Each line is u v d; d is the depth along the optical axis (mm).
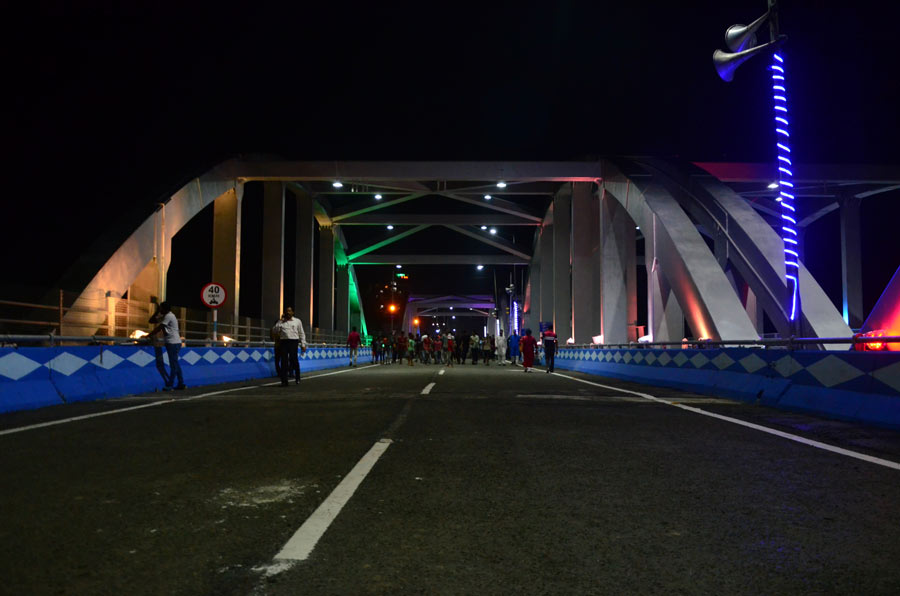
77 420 8461
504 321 79688
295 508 4176
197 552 3316
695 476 5188
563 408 10250
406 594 2803
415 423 8336
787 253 13242
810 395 9570
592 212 36125
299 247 41031
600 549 3406
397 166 32250
